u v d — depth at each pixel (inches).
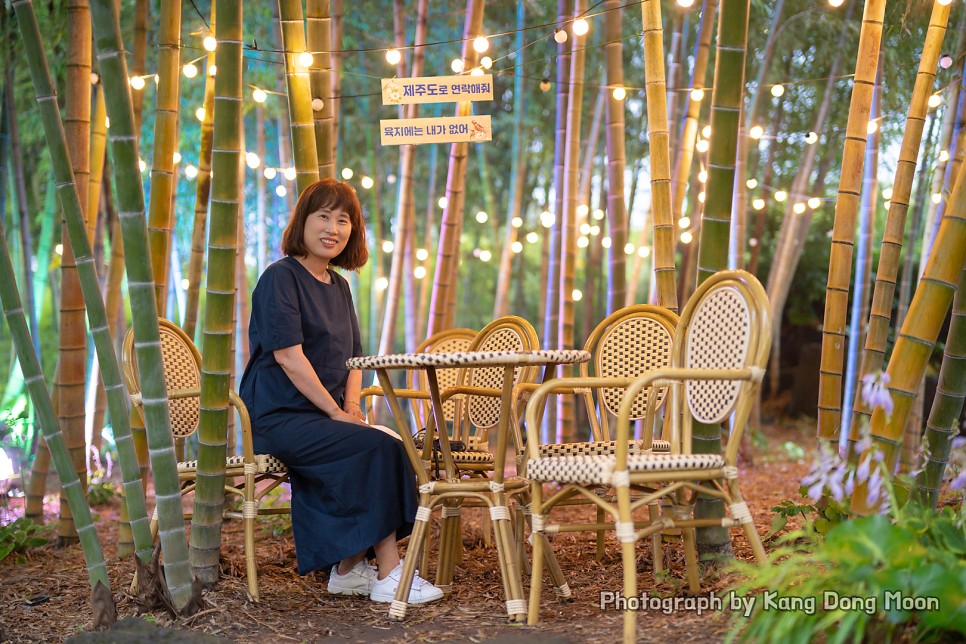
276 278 125.5
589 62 287.0
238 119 115.6
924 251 198.7
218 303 117.4
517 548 129.9
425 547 124.2
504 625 106.5
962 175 103.1
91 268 111.6
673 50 233.9
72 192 110.7
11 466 192.1
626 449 94.4
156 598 111.8
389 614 112.4
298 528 122.1
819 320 396.5
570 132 214.7
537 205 344.8
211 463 120.7
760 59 275.4
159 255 155.9
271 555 149.9
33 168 279.0
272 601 120.3
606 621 105.3
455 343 162.9
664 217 142.6
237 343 238.8
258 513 126.3
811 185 333.7
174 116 155.4
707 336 110.0
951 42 209.9
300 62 148.9
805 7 260.8
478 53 186.5
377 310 302.4
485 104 324.2
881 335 139.4
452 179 193.3
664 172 142.7
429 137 153.5
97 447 225.1
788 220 286.0
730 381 103.3
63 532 168.7
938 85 206.4
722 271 108.8
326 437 119.3
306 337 128.0
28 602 125.3
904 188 138.9
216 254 116.7
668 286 142.5
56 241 254.5
